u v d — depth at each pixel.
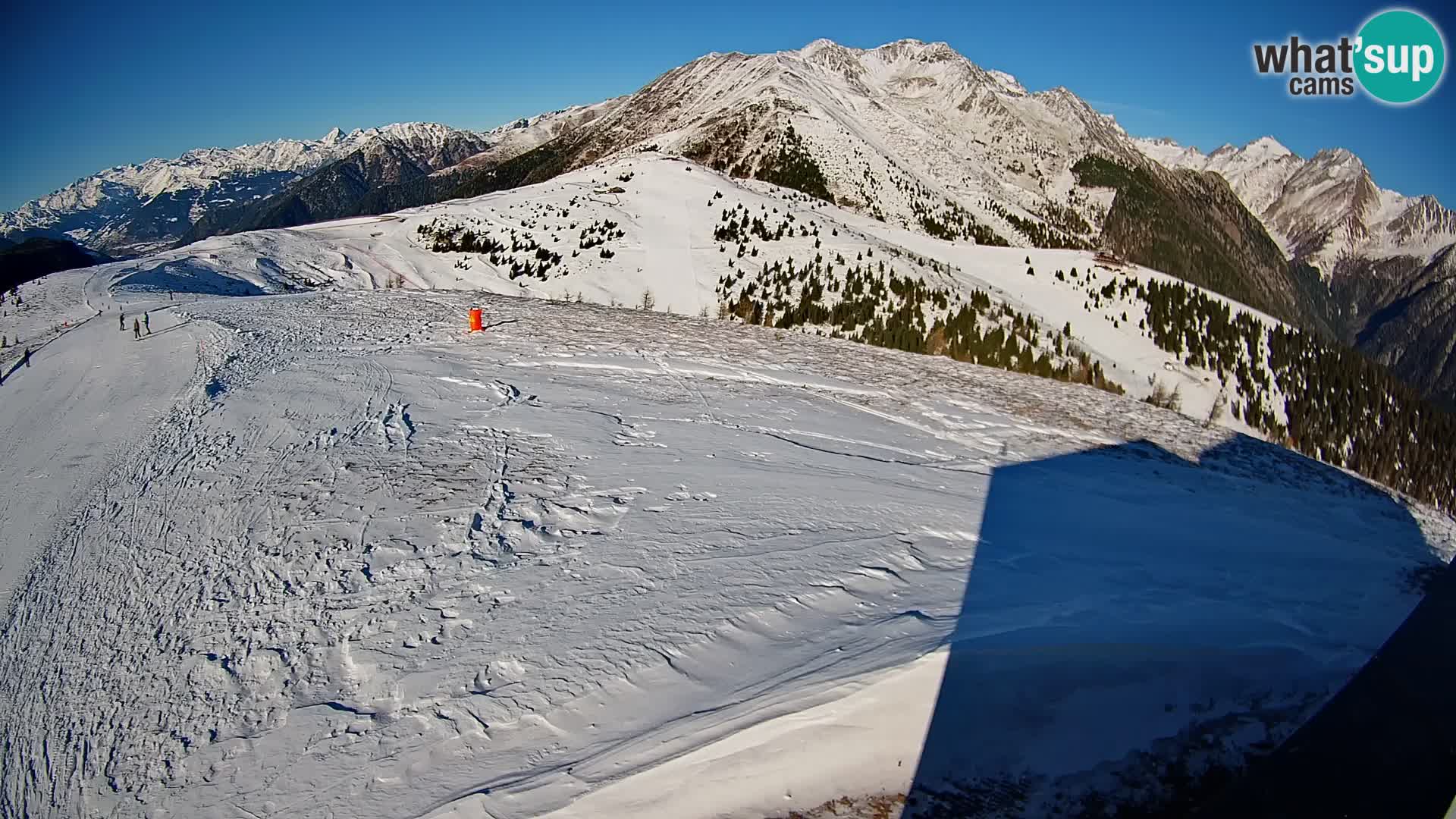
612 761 4.88
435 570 7.93
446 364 17.92
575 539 8.52
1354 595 8.08
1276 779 3.77
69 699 6.85
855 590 7.19
